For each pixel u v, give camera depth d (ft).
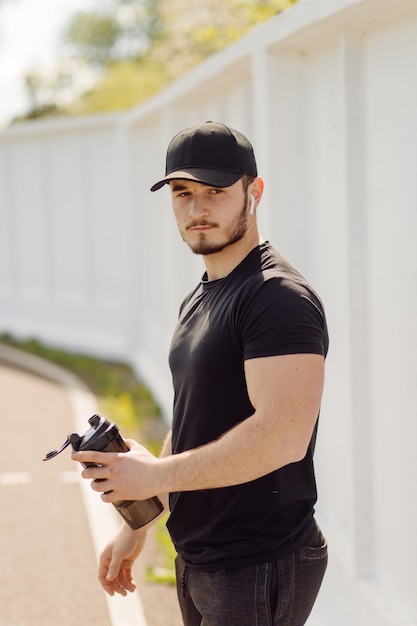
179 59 43.98
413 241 11.71
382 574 13.32
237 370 8.69
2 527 20.16
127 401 32.55
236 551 8.82
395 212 12.28
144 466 8.47
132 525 9.57
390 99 12.32
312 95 15.47
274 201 15.99
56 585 17.06
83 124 42.47
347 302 13.55
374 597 12.89
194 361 8.95
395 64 12.13
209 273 9.56
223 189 8.95
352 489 13.64
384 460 13.05
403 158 11.95
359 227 13.52
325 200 15.01
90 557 18.44
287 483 8.96
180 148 9.04
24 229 49.24
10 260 50.26
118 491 8.49
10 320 50.44
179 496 9.24
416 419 11.82
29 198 48.47
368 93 13.12
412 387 11.92
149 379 34.99
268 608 8.79
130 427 29.55
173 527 9.40
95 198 43.62
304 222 16.16
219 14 37.24
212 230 9.02
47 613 15.87
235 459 8.11
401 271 12.15
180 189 9.16
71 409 32.12
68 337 45.68
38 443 27.58
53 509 21.39
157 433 28.84
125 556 10.87
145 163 37.37
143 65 74.38
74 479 23.82
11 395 34.55
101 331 43.96
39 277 48.49
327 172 14.85
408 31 11.71
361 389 13.61
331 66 14.55
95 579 17.35
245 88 20.25
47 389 35.70
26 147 48.08
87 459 8.51
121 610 16.01
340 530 14.79
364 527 13.64
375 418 13.33
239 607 8.79
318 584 9.31
